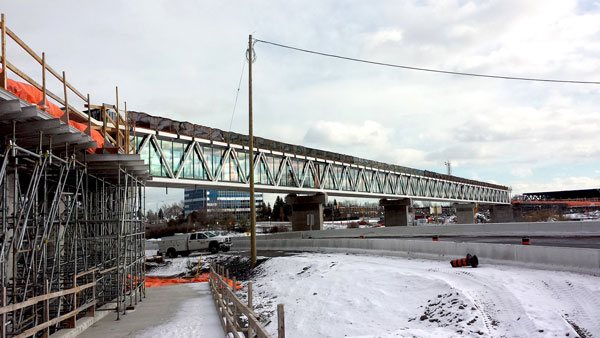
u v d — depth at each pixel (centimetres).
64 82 1039
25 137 881
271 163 4325
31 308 1049
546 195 19100
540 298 1080
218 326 1113
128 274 1670
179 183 3269
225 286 1157
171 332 1052
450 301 1200
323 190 5041
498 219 11275
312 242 3189
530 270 1447
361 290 1561
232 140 3831
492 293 1182
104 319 1212
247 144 3947
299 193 5062
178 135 3244
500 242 2339
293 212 5394
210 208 16450
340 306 1471
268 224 10850
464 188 8838
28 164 1036
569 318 930
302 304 1631
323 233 4425
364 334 1188
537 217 10444
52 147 984
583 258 1319
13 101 685
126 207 1304
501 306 1073
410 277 1521
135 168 1303
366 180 5900
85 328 1087
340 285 1691
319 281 1836
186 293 1722
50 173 1212
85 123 1548
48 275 1131
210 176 3547
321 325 1355
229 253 3556
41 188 1256
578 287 1112
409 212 7756
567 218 9031
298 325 1418
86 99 1205
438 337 967
